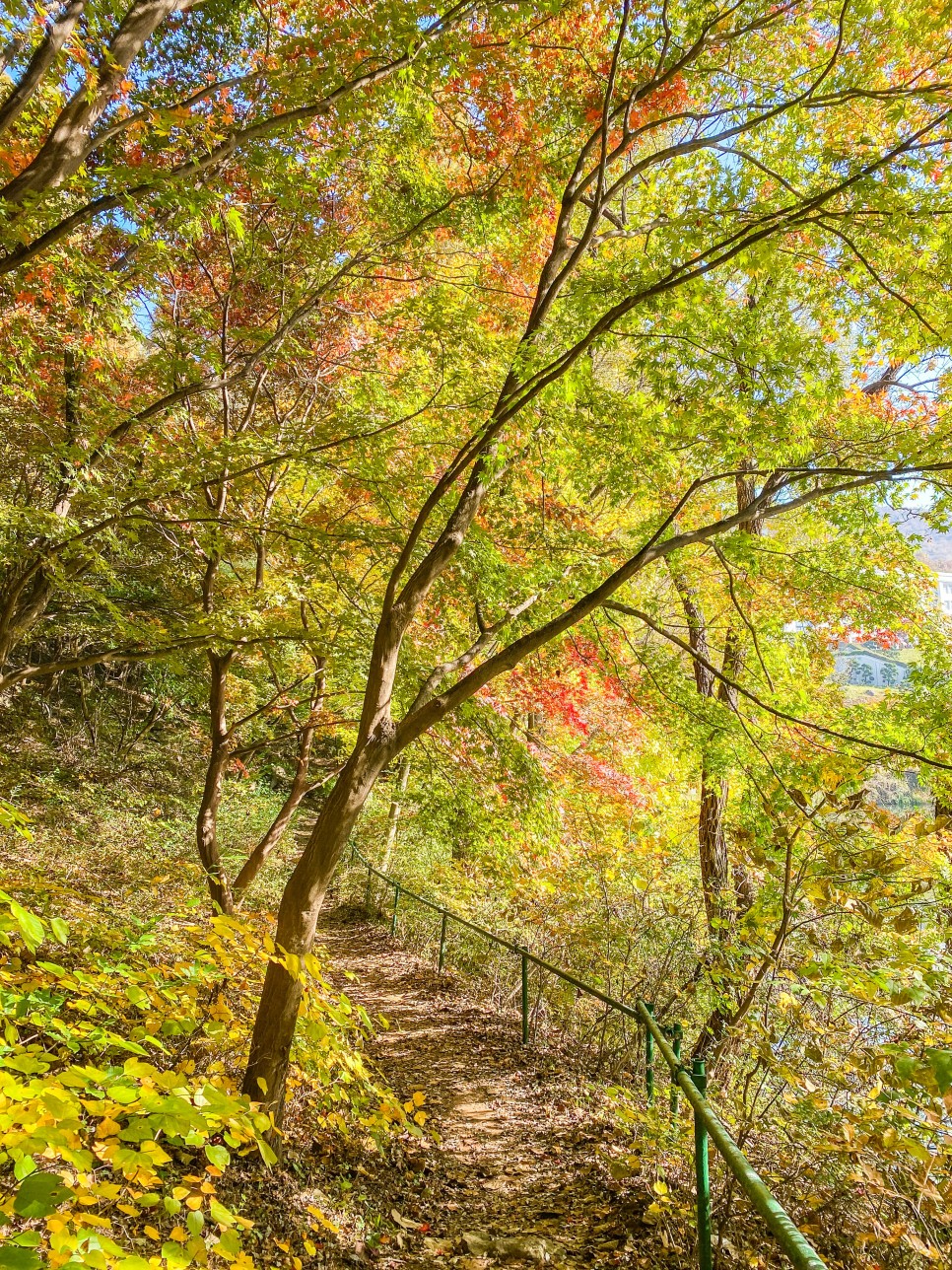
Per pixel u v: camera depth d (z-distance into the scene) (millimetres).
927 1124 3293
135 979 3133
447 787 8625
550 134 8195
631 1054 7207
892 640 9500
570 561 7727
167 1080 1878
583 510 10617
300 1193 4453
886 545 8297
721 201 6176
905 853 5320
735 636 9273
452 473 6078
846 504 7562
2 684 6773
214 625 7285
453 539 6355
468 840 8531
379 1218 4578
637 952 7703
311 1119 5469
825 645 9695
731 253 5000
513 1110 6500
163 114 4727
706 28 6188
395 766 13055
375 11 5266
